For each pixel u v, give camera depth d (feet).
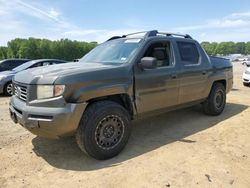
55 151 14.19
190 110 22.44
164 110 16.30
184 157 13.15
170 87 16.07
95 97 12.53
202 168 11.98
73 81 11.87
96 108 12.47
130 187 10.56
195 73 17.87
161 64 15.92
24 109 12.13
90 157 13.34
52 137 12.15
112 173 11.70
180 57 17.06
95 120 12.30
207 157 13.10
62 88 11.68
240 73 76.84
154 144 14.98
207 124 18.65
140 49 14.74
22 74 13.65
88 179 11.25
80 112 11.98
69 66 14.06
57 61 40.06
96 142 12.51
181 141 15.39
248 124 18.56
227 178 11.11
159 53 15.80
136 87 14.16
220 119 19.90
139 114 14.71
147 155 13.48
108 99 13.65
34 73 12.89
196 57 18.57
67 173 11.83
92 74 12.53
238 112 22.15
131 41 15.79
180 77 16.69
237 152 13.71
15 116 13.17
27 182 11.13
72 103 11.85
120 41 16.58
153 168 12.05
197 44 19.04
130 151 14.03
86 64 14.65
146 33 15.93
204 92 19.15
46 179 11.35
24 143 15.31
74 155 13.67
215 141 15.31
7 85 34.19
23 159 13.26
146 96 14.74
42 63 38.22
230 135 16.30
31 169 12.25
